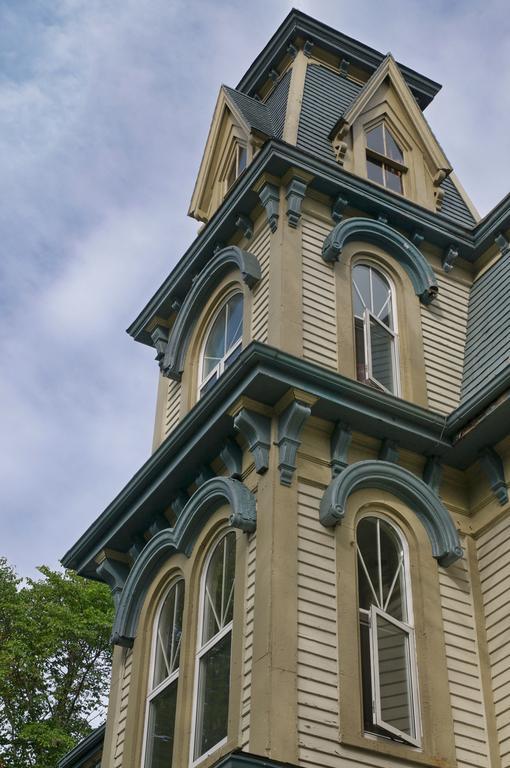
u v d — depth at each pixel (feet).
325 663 36.32
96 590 109.09
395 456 43.75
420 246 54.24
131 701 44.70
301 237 49.39
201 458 45.24
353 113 57.26
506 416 42.75
